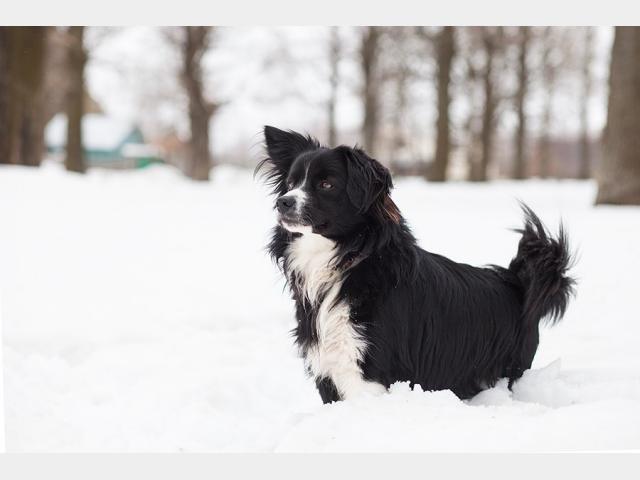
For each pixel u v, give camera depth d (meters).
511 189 9.26
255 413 2.57
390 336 2.34
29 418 2.44
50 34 8.98
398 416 2.16
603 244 3.89
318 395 2.66
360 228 2.39
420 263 2.41
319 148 2.53
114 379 2.72
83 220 5.07
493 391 2.43
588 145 15.96
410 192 8.38
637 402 2.16
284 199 2.40
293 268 2.46
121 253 4.07
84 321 3.11
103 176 10.54
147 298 3.38
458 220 5.09
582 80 14.85
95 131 23.53
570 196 7.81
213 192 8.02
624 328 2.98
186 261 3.94
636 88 5.67
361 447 2.07
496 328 2.47
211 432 2.40
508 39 13.14
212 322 3.20
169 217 5.50
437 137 11.26
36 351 2.90
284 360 2.88
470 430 2.08
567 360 2.72
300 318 2.45
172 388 2.64
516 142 13.93
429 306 2.39
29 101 7.55
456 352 2.42
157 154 23.98
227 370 2.77
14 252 3.95
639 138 5.73
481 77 13.71
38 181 6.52
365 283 2.35
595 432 2.03
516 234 4.39
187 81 12.22
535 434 2.04
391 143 17.92
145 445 2.34
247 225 5.20
